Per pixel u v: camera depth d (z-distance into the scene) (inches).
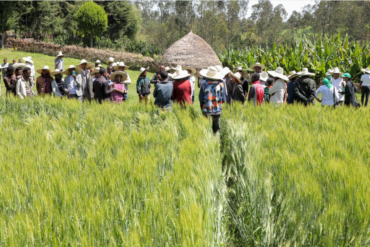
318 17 3919.8
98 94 382.6
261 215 135.9
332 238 109.6
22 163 161.8
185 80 325.4
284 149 192.1
